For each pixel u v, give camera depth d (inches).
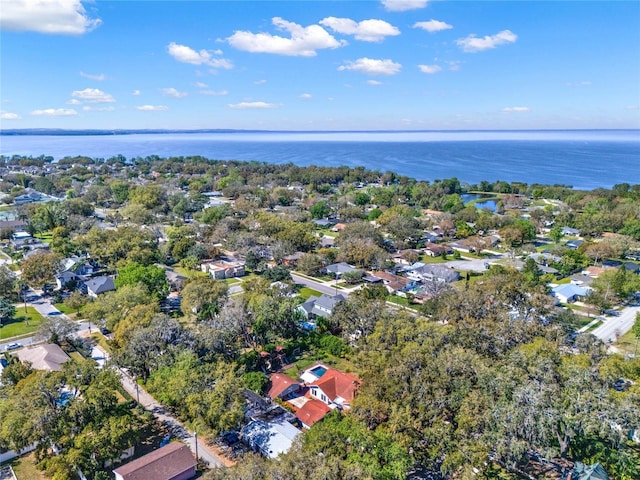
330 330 3058.6
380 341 2389.3
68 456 1648.6
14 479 1722.4
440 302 2982.3
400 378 1921.8
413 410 1793.8
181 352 2258.9
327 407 2142.0
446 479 1708.9
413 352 2034.9
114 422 1779.0
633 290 3668.8
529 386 1723.7
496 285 3083.2
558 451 1785.2
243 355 2551.7
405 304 3627.0
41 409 1768.0
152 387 2180.1
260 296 2935.5
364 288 3558.1
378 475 1471.5
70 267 4138.8
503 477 1729.8
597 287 3747.5
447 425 1684.3
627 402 1672.0
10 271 3902.6
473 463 1582.2
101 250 4372.5
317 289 4005.9
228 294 3548.2
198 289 3186.5
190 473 1759.4
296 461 1455.5
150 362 2319.1
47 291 3843.5
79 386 1968.5
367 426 1808.6
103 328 3075.8
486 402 1733.5
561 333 2586.1
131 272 3614.7
